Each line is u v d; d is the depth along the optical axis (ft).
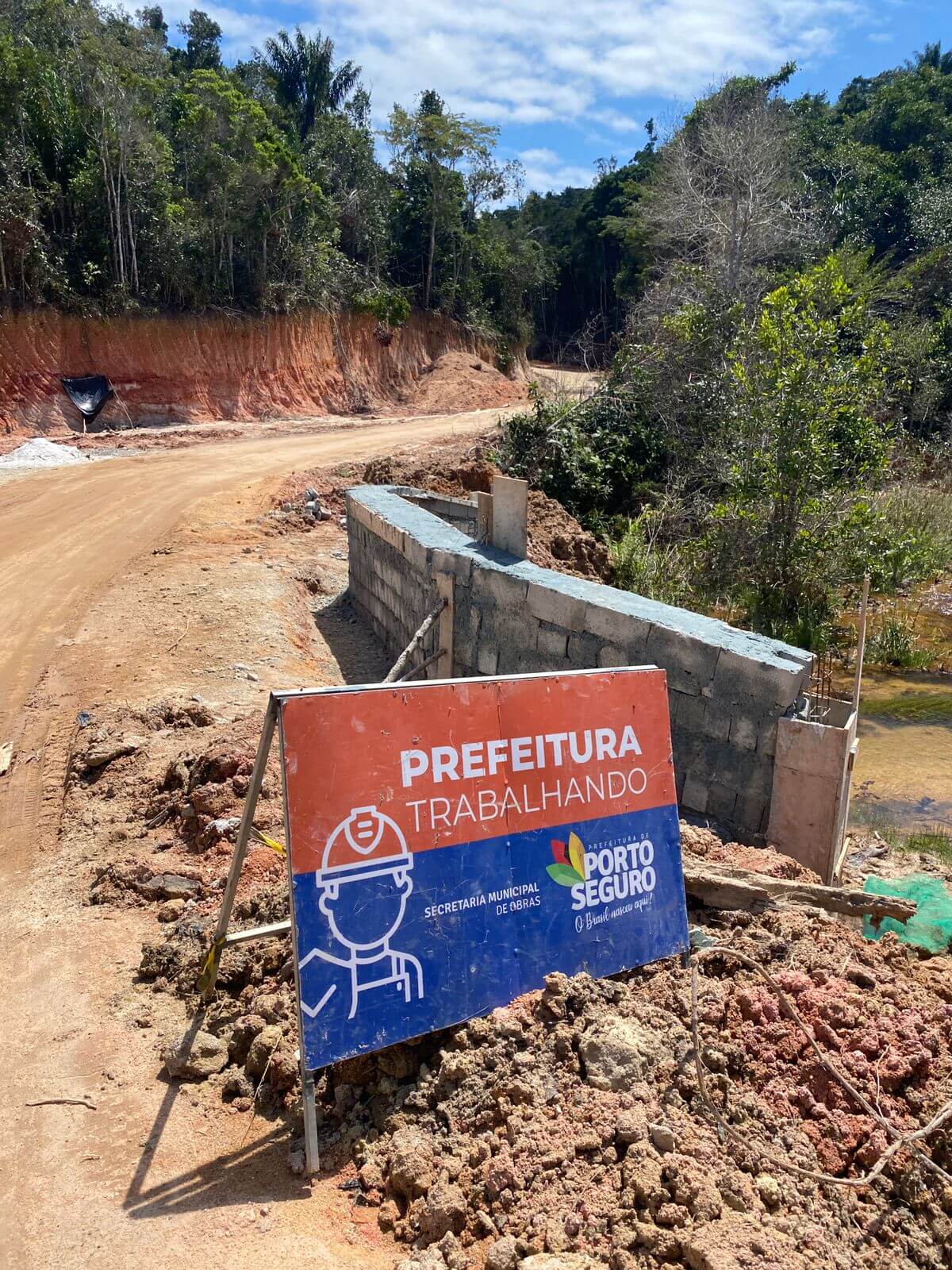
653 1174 10.03
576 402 67.56
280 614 38.58
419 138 159.84
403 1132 11.29
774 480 48.16
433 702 12.63
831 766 19.47
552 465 62.90
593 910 13.60
